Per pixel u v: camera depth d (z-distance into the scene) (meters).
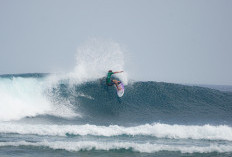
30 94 69.31
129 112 66.50
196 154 41.97
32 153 40.34
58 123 58.09
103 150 42.72
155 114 65.94
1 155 39.03
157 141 48.66
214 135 52.16
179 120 62.56
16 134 49.97
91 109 66.50
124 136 51.03
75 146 43.75
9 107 64.06
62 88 72.12
